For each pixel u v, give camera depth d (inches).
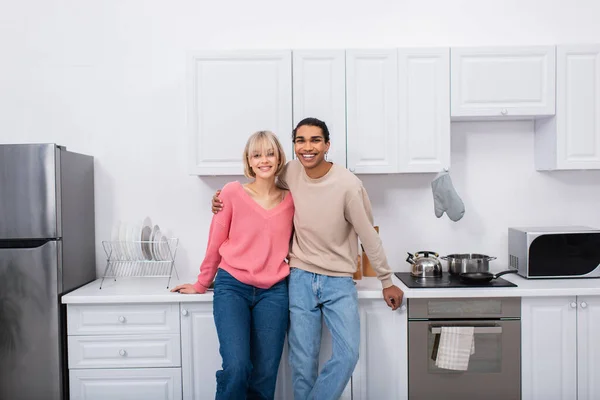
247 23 103.0
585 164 92.4
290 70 90.9
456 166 103.4
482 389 84.5
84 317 84.8
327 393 74.3
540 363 84.4
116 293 86.1
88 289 90.2
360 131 91.7
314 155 75.3
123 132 103.2
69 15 102.7
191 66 91.0
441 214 94.0
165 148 103.4
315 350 77.9
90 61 102.8
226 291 76.9
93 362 85.2
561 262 92.4
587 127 92.2
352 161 91.8
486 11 102.7
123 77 102.9
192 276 103.0
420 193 103.3
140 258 94.0
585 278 92.7
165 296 83.8
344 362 74.0
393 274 99.7
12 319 82.9
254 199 79.8
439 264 95.7
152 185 103.6
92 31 102.7
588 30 102.2
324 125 77.8
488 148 103.1
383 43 103.2
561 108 91.9
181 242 104.1
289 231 80.9
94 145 103.2
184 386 85.4
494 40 102.7
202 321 85.0
